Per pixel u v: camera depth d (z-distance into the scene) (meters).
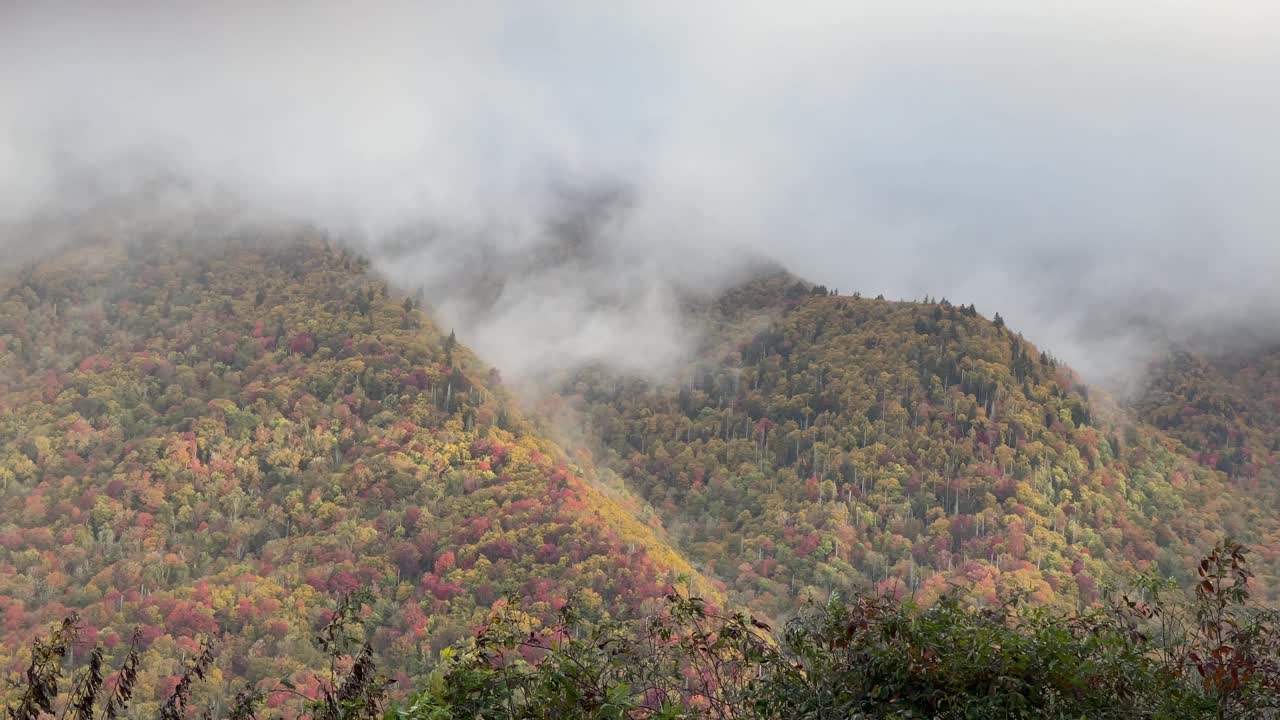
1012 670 5.69
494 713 5.62
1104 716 5.79
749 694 6.06
